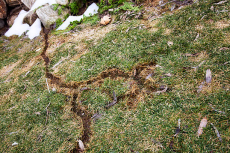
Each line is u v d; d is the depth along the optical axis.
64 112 2.09
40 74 2.76
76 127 1.89
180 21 2.63
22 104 2.38
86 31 3.39
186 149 1.43
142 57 2.32
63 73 2.60
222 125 1.45
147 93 1.91
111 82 2.19
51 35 3.72
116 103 1.95
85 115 1.98
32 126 2.06
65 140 1.81
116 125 1.75
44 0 4.34
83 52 2.84
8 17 5.05
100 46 2.78
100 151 1.62
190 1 2.93
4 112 2.38
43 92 2.44
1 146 1.99
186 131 1.52
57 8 4.06
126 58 2.39
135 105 1.86
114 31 3.01
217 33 2.21
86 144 1.73
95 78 2.32
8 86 2.79
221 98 1.61
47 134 1.92
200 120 1.54
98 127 1.80
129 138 1.62
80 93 2.21
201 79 1.81
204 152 1.38
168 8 3.02
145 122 1.68
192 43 2.23
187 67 1.97
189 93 1.74
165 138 1.53
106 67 2.39
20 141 1.97
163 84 1.91
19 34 4.46
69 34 3.49
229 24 2.27
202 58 2.00
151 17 3.01
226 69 1.80
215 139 1.41
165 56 2.21
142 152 1.50
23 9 4.95
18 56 3.53
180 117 1.61
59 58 2.93
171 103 1.73
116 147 1.60
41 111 2.18
